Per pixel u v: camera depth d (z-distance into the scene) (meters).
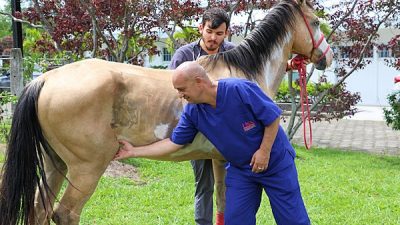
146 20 7.86
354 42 8.46
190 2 7.64
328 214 4.69
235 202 3.03
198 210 3.90
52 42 8.75
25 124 3.03
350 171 6.84
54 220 3.09
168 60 16.19
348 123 13.23
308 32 3.78
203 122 2.91
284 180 2.96
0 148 6.32
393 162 7.73
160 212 4.65
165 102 3.19
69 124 2.99
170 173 6.45
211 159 3.61
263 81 3.54
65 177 3.20
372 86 17.88
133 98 3.13
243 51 3.48
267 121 2.80
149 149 3.08
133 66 3.27
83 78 3.03
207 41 3.63
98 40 8.01
